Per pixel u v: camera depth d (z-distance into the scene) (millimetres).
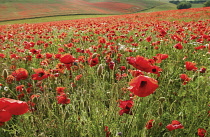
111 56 4363
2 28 14914
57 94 2758
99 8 76000
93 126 2133
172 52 5430
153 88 1384
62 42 7633
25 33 10148
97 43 6453
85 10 68312
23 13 58625
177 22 11508
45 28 12812
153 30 8023
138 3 90062
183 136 2191
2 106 1205
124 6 81625
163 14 22656
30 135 1956
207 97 2713
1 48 6340
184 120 2361
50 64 3988
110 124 2127
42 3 74375
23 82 3373
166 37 6898
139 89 1390
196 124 2338
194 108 2502
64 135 2053
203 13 19906
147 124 1999
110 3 86250
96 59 2787
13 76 2588
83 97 2674
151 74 2754
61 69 3178
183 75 2996
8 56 5133
